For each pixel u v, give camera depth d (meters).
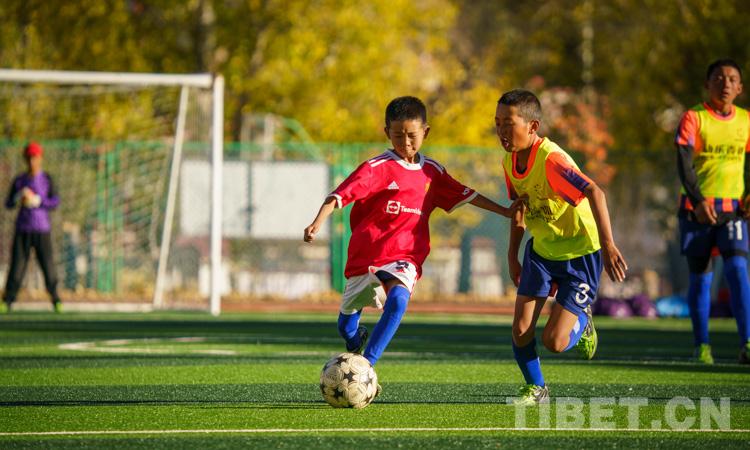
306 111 50.19
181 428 11.90
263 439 11.20
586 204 13.70
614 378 17.17
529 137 13.59
